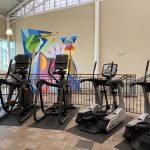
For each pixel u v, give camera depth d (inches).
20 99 177.6
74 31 374.0
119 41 333.7
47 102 246.1
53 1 391.9
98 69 345.4
